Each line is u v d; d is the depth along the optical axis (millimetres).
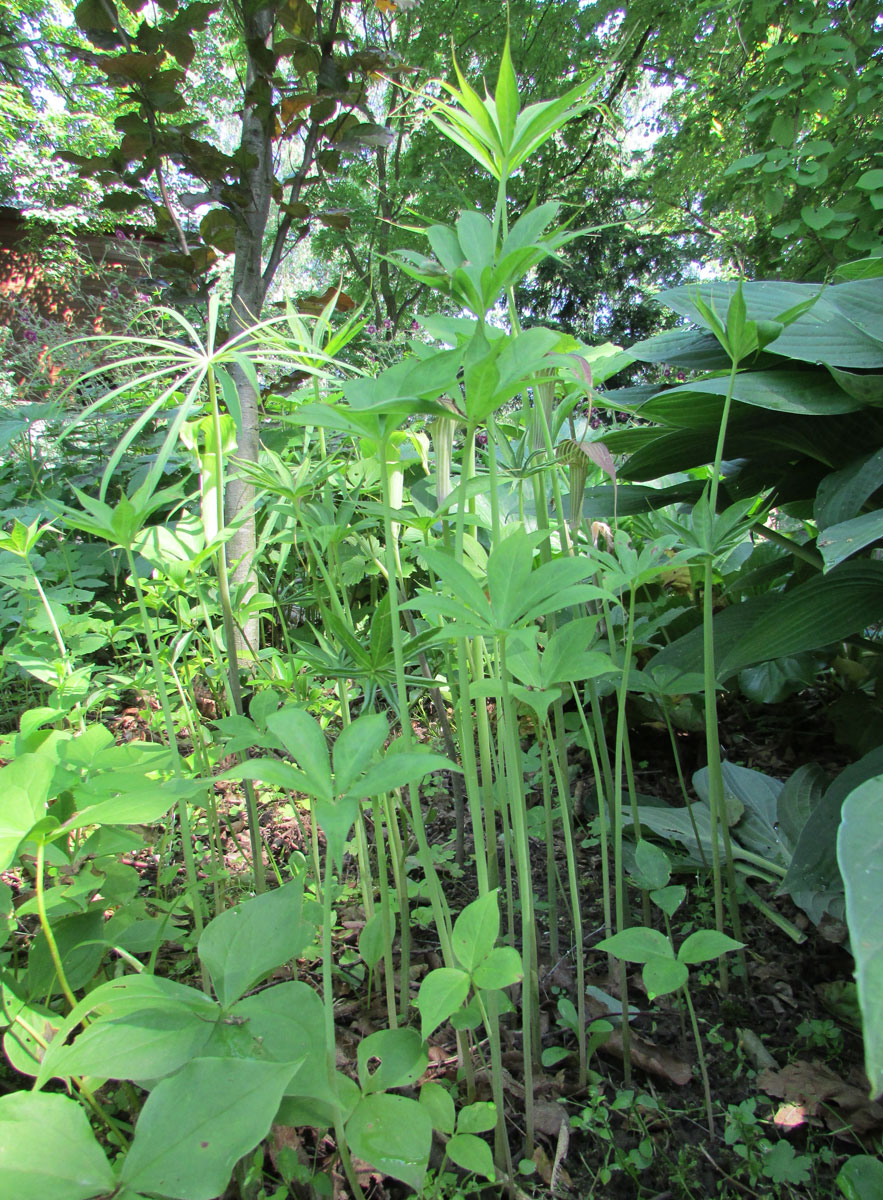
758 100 3309
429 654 1502
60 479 2973
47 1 8023
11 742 855
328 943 600
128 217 6988
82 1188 447
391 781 518
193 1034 570
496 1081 781
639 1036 1050
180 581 1014
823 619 1390
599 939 1272
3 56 7410
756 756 2025
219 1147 461
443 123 880
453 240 794
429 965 1204
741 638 1451
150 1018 579
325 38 2490
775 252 3832
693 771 1938
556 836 1615
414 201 9969
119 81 2266
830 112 3326
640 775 1926
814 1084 951
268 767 520
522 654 829
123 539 871
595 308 11391
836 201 3332
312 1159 840
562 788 942
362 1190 810
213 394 931
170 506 2691
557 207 737
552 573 679
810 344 1421
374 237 9148
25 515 2367
